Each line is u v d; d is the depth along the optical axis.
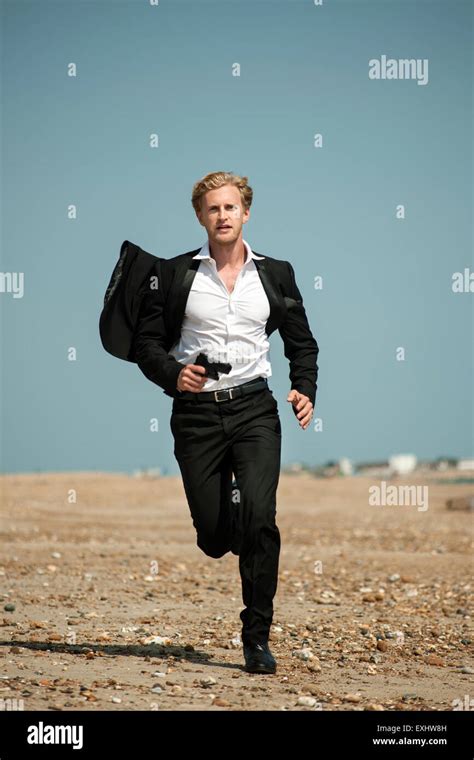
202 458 7.41
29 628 9.32
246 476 7.32
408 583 13.33
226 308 7.32
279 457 7.43
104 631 9.26
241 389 7.37
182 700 6.65
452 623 10.34
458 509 30.08
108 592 11.79
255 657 7.47
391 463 61.94
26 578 12.64
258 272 7.46
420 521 25.09
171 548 17.02
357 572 14.41
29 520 21.64
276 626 9.85
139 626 9.57
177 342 7.49
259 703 6.66
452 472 58.44
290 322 7.70
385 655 8.63
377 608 11.27
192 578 13.28
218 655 8.25
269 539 7.37
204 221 7.43
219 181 7.38
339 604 11.52
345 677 7.66
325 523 24.23
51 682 6.98
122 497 33.84
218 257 7.46
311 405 7.55
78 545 16.88
